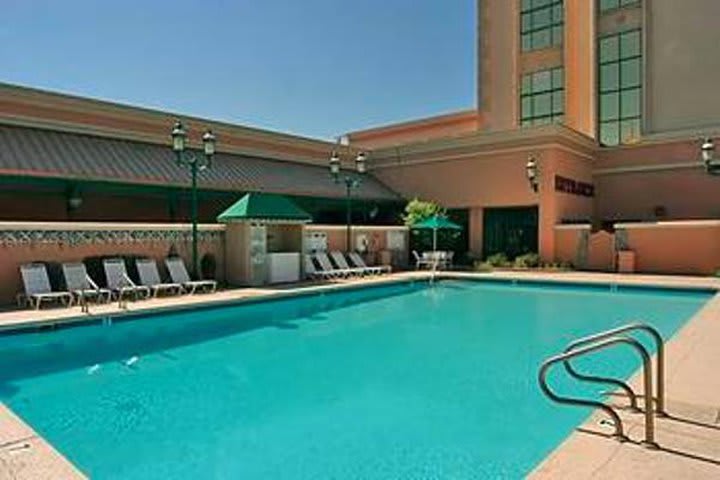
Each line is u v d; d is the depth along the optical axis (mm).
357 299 21516
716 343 10805
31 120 23719
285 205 23516
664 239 26250
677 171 30609
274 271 23344
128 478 6355
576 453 5594
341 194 31547
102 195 26703
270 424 8078
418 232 32531
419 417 8312
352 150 37562
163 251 20828
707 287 20812
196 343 13750
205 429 7879
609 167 33000
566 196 30500
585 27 36250
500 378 10367
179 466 6668
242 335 14703
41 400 9281
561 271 28078
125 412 8648
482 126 40906
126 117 26875
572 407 8633
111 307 16031
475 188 32562
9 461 5543
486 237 32562
